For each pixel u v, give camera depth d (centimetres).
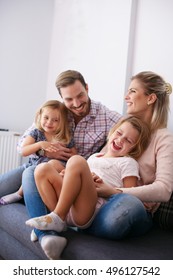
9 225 135
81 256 99
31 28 285
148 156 134
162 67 195
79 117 173
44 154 164
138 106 143
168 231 130
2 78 277
